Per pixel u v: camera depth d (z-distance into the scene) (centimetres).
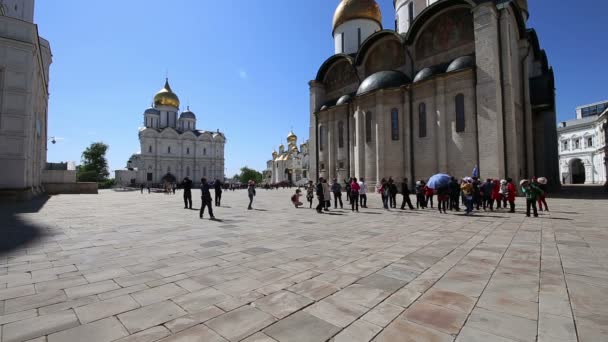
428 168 2734
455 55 2823
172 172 8706
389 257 631
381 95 2950
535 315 355
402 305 388
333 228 1020
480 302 395
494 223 1095
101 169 8144
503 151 2323
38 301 406
